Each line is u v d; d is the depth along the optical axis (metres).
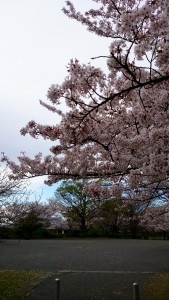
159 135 4.06
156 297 6.91
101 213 37.50
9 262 13.20
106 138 5.03
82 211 39.38
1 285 8.52
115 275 9.80
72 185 37.31
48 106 6.39
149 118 4.46
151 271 10.46
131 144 4.54
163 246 21.47
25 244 24.41
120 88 4.35
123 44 3.31
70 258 14.44
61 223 40.19
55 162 6.63
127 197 6.45
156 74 4.00
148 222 13.70
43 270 10.99
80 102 4.05
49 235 39.06
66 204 39.56
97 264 12.31
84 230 40.19
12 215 8.94
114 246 21.83
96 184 5.45
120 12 4.93
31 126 4.98
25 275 9.95
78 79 3.83
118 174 5.52
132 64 3.51
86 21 5.00
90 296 7.34
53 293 7.68
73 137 4.75
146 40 3.34
